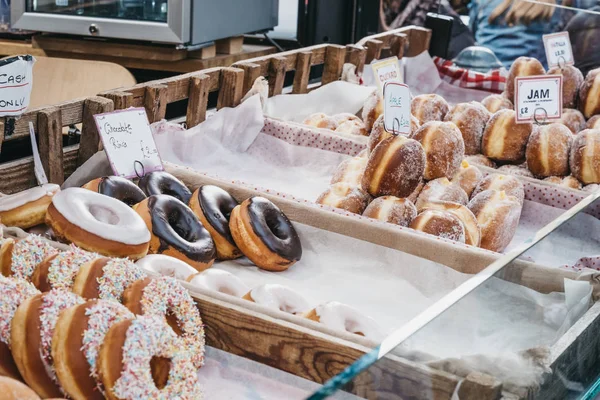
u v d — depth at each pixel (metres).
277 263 1.70
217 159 2.32
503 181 2.08
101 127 1.85
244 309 1.27
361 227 1.73
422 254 1.65
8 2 3.38
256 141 2.46
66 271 1.28
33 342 1.07
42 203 1.63
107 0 3.00
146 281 1.26
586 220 1.43
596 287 1.30
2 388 0.97
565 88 2.62
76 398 1.07
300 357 1.22
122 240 1.49
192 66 3.13
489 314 1.07
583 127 2.54
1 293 1.13
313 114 2.64
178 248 1.61
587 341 1.23
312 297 1.62
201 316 1.30
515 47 3.22
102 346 1.06
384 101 1.90
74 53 3.25
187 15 2.93
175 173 1.98
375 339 1.32
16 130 1.73
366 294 1.64
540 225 2.14
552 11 3.04
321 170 2.42
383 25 3.75
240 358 1.28
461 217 1.85
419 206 1.97
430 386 0.89
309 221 1.79
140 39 2.98
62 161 1.86
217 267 1.74
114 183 1.72
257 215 1.72
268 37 3.63
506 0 3.16
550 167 2.24
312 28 3.55
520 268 1.17
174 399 1.07
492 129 2.34
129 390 1.03
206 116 2.48
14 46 3.30
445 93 3.36
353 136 2.40
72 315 1.08
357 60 3.06
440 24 3.40
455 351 0.96
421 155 1.89
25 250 1.34
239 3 3.22
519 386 1.00
